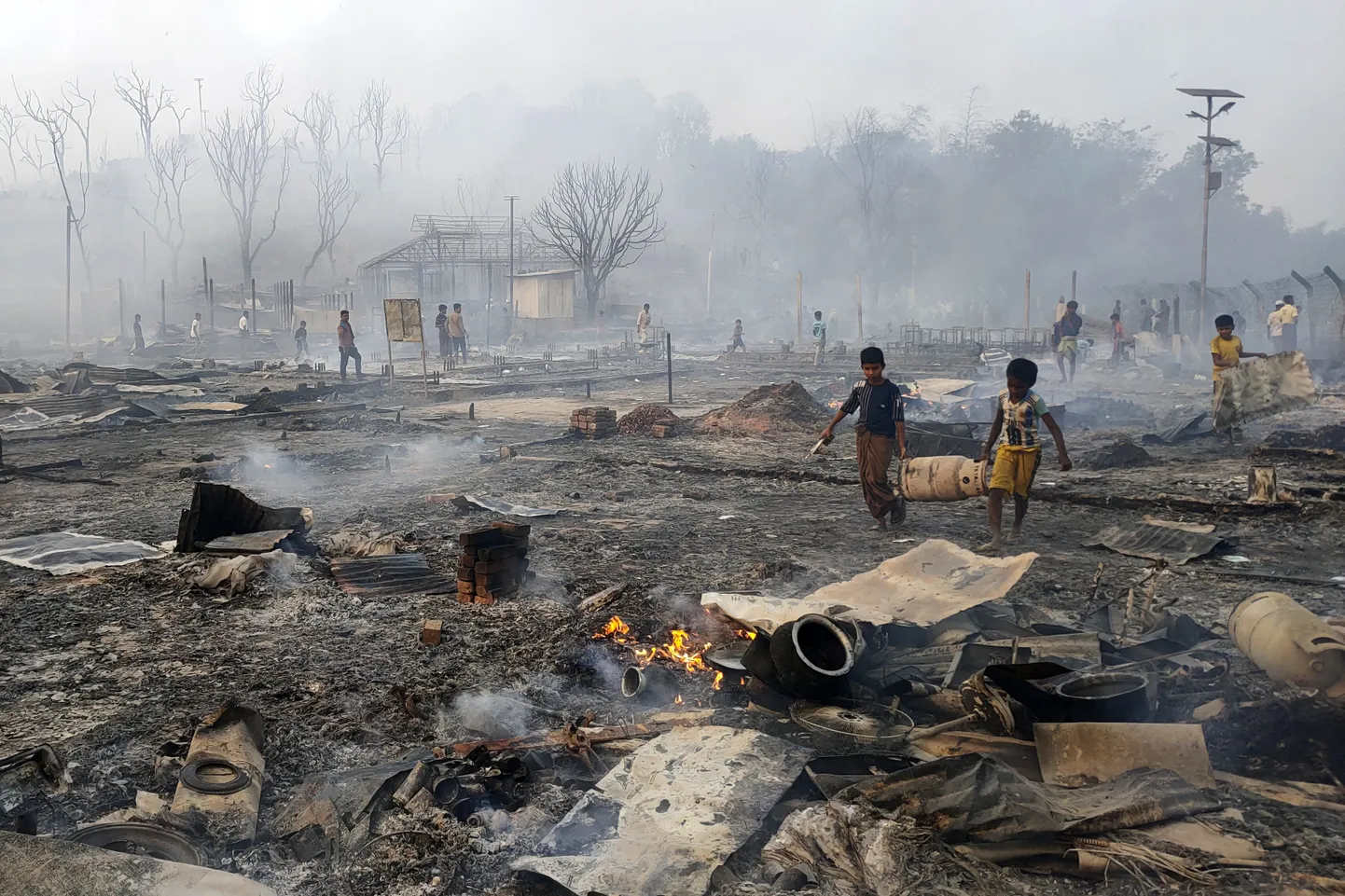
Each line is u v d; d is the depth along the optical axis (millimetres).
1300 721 3916
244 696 4836
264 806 3715
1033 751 3834
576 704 4777
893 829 3176
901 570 5809
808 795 3662
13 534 8516
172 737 4316
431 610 6305
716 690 4867
